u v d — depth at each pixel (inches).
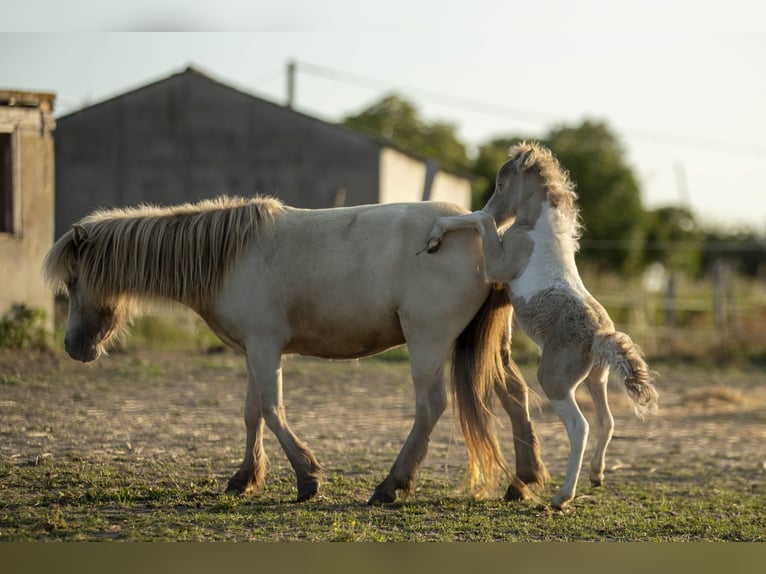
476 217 319.6
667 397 669.3
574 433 311.9
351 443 443.5
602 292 1127.0
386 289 323.0
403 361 775.1
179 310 348.8
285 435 328.2
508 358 339.9
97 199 1210.6
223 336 342.6
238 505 316.5
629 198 1941.4
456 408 367.9
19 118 673.6
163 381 578.9
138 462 377.7
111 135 1214.3
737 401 642.2
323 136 1184.8
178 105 1213.1
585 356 308.8
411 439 325.7
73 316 345.1
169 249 335.3
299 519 298.5
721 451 474.0
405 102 2352.4
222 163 1208.8
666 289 1018.7
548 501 340.8
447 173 1403.8
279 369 332.2
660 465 431.2
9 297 671.1
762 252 2251.5
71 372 580.1
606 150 2075.5
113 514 298.7
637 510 335.9
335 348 337.7
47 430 424.5
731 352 912.3
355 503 326.3
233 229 331.9
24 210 679.1
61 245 339.0
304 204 1186.6
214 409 501.4
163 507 310.2
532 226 323.3
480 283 324.5
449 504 329.4
